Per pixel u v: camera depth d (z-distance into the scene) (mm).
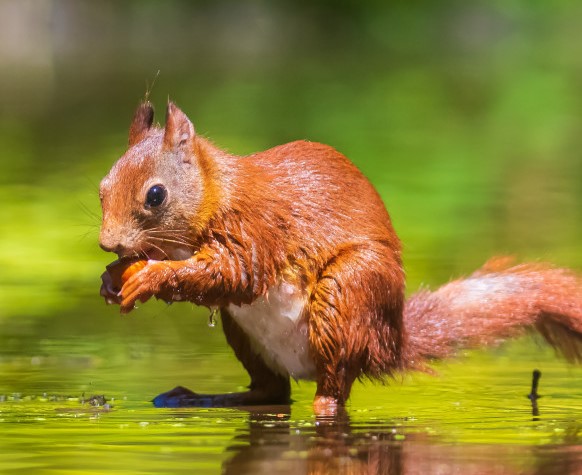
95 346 13164
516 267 11797
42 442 8359
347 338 10461
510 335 11461
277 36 65312
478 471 7398
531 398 10516
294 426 9062
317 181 10805
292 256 10594
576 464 7562
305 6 70188
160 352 12914
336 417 9578
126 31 65250
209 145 10719
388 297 10648
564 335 11602
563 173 25656
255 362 10891
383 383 10875
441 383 11328
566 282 11570
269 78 43312
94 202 21562
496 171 25859
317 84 41844
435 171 25641
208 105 35000
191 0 70000
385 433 8711
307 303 10609
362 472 7398
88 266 17891
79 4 64625
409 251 18141
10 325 14258
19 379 11359
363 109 35969
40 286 16578
